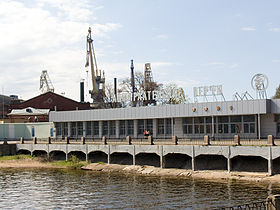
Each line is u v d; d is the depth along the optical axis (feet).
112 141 195.00
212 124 183.62
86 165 189.57
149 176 156.46
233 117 184.14
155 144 168.55
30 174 175.94
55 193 127.85
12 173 180.86
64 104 367.25
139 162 180.04
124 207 104.58
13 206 110.83
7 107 417.28
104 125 242.58
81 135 254.47
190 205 103.40
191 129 199.21
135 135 225.76
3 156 229.86
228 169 144.46
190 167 163.02
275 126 171.32
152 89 337.31
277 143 141.49
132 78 347.15
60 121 261.85
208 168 157.17
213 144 150.20
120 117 227.20
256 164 147.13
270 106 170.81
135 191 125.49
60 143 216.74
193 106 192.65
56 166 199.00
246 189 120.06
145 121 221.46
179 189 125.49
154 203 107.65
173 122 206.49
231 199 107.65
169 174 157.07
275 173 137.59
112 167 178.70
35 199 119.55
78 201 114.52
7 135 286.87
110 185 138.62
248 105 172.65
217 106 183.42
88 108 388.37
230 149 143.02
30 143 232.53
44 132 275.18
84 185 140.87
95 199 116.16
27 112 343.05
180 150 157.17
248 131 178.60
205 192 118.62
